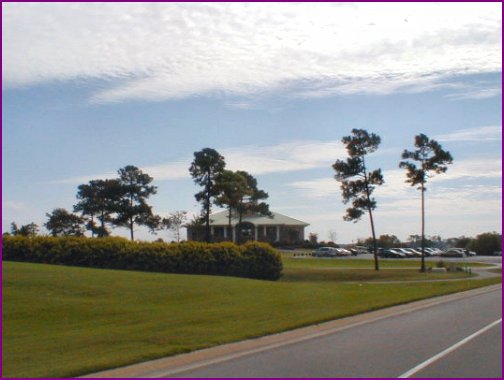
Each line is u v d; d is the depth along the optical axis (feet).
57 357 42.78
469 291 108.99
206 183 215.72
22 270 84.69
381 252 309.01
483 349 47.57
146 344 47.52
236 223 294.46
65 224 191.62
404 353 45.68
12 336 50.78
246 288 90.27
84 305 66.69
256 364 41.55
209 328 55.52
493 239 353.51
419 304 83.61
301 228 360.28
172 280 90.48
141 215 199.21
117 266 116.67
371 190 203.00
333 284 117.60
